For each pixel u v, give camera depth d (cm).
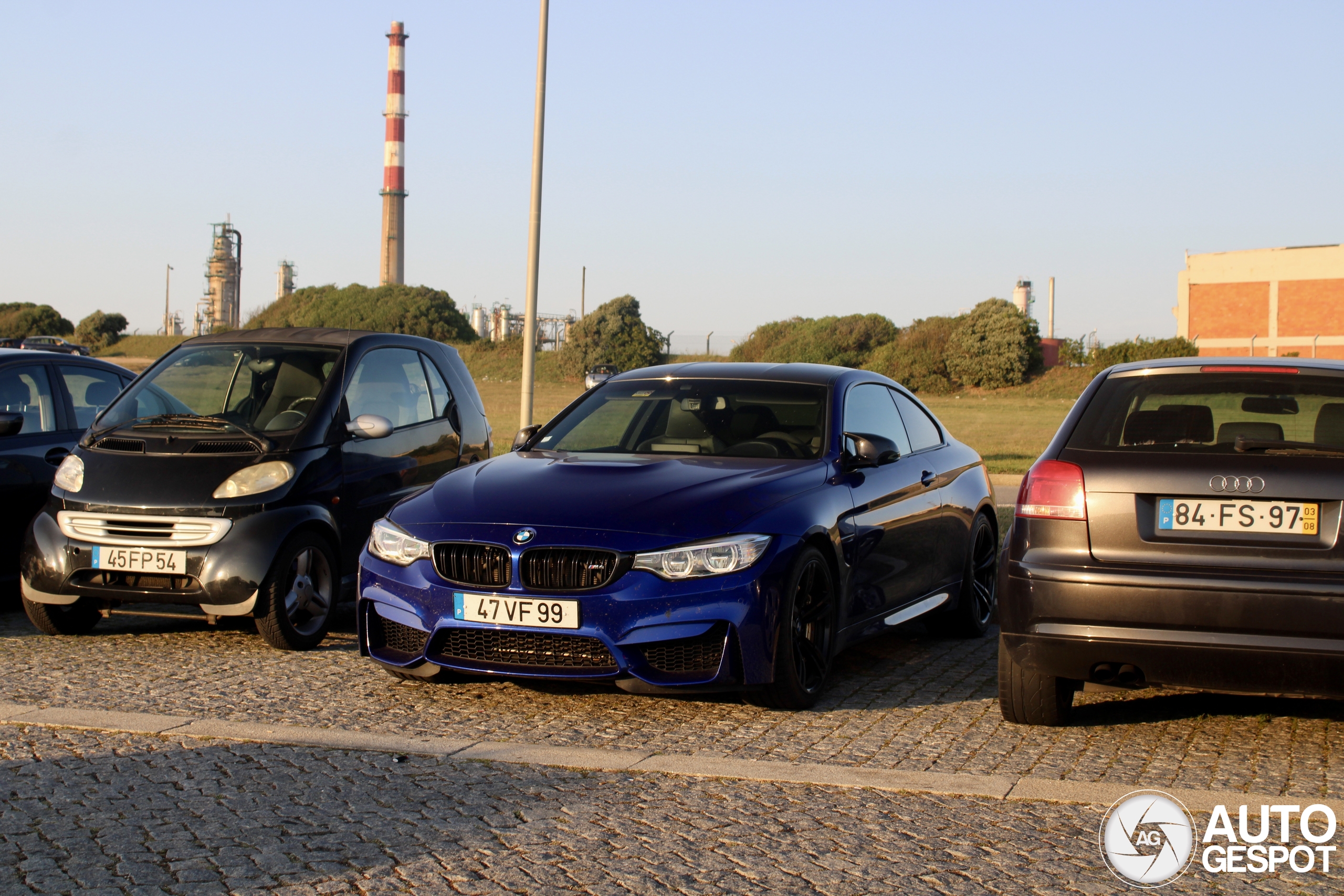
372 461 727
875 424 658
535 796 403
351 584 704
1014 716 494
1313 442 441
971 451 768
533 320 1811
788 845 358
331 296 8462
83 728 483
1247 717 511
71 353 839
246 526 642
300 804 394
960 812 387
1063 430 477
